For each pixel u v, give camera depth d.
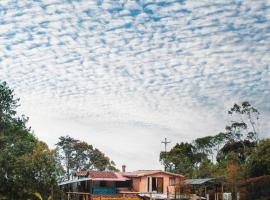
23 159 53.94
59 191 56.66
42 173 54.31
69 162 95.56
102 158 98.44
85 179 56.78
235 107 84.12
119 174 59.78
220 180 54.09
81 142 97.69
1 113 64.81
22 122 66.69
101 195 52.44
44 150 56.66
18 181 53.12
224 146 84.00
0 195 52.44
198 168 85.94
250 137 82.94
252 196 49.12
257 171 53.41
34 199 54.09
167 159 91.62
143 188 56.72
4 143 59.31
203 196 54.88
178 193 54.12
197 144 99.44
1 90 65.25
